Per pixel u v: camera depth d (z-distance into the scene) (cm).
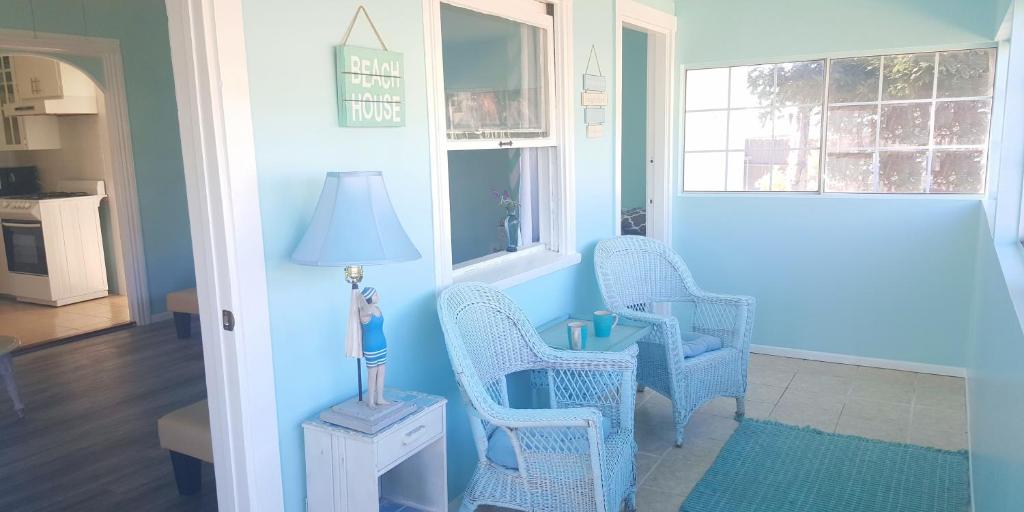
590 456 226
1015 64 278
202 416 289
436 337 268
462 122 288
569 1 341
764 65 456
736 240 473
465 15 286
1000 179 283
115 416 383
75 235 643
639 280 377
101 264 666
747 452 326
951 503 278
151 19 577
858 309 442
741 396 364
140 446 345
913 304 427
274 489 209
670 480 304
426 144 256
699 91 478
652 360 344
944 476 300
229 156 189
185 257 614
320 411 223
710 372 345
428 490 236
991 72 399
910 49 410
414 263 255
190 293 524
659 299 379
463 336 248
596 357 263
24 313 612
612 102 394
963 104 408
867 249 435
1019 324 176
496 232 371
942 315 421
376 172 203
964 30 393
